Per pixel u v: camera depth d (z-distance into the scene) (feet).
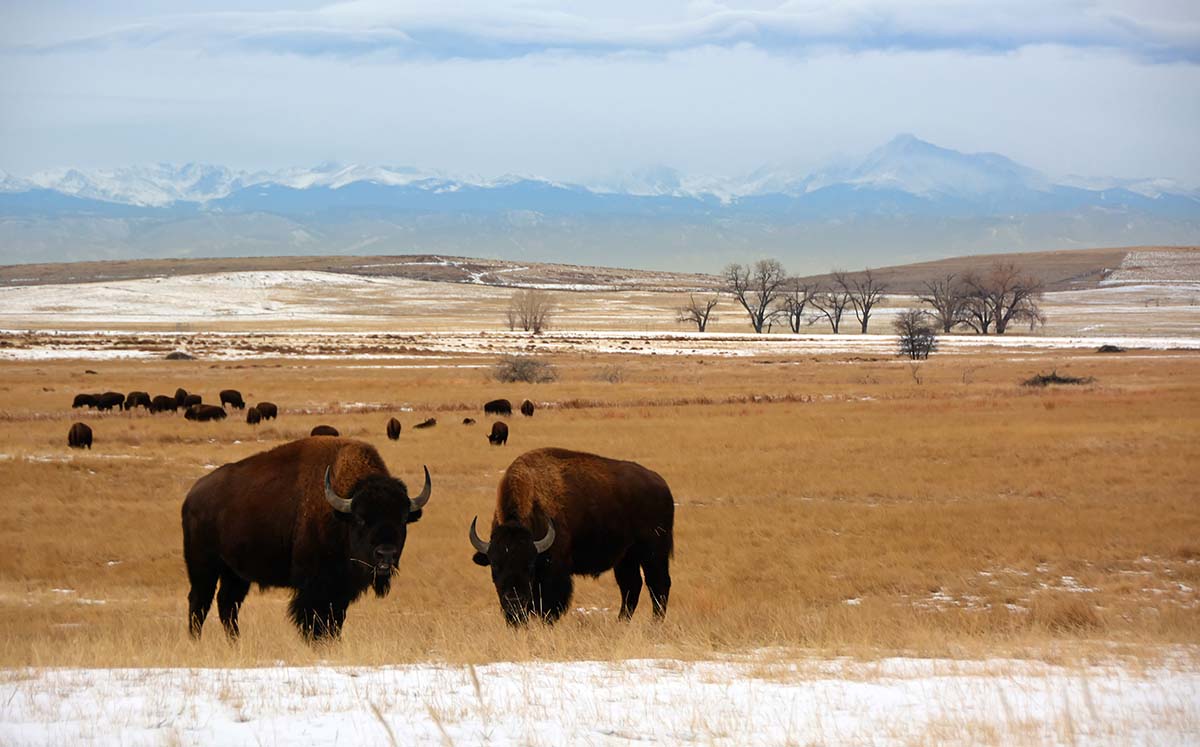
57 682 66.80
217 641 86.33
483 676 70.79
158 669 72.28
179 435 294.87
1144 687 69.41
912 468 245.86
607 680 69.82
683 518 190.08
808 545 167.02
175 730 55.16
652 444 285.84
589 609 126.93
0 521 184.03
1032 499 210.59
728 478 232.53
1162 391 459.73
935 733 56.59
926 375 608.60
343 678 69.15
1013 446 281.13
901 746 54.75
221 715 59.16
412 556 158.51
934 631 97.14
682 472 239.09
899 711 61.98
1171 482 226.38
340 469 89.97
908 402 411.13
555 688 66.64
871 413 371.15
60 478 222.69
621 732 56.75
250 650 80.59
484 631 93.30
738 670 74.13
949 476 235.40
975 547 164.96
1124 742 56.18
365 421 337.93
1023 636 100.07
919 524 183.01
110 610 124.47
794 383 543.39
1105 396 436.76
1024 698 65.98
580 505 103.24
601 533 104.88
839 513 193.47
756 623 102.06
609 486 105.81
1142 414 360.07
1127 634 101.60
